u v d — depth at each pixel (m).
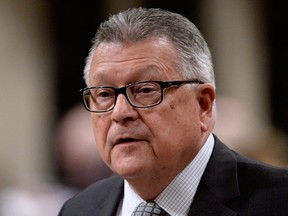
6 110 16.73
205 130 5.85
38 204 12.18
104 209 6.36
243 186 5.75
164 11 5.78
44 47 17.08
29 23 16.95
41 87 17.02
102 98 5.70
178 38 5.70
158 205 5.86
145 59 5.57
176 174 5.81
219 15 17.23
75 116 12.26
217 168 5.88
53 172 16.72
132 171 5.55
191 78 5.71
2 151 16.59
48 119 17.05
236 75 17.28
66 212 6.66
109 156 5.70
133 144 5.56
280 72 17.50
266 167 5.86
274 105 17.42
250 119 10.34
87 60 5.95
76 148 11.91
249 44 17.36
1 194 12.41
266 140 9.02
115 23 5.71
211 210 5.69
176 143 5.62
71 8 17.27
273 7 17.55
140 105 5.55
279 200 5.59
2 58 16.72
